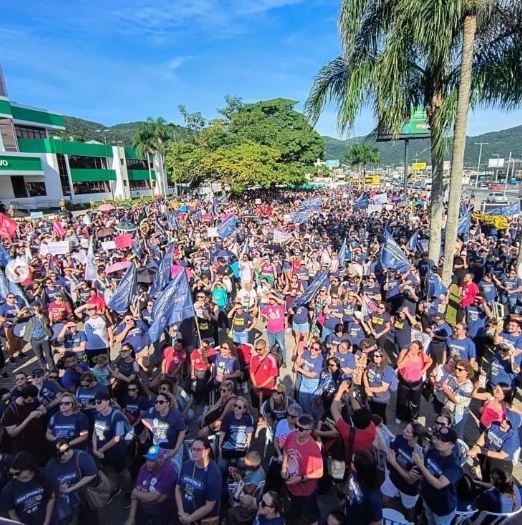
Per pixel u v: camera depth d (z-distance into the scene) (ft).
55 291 34.17
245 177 120.37
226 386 18.40
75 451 14.40
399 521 13.26
